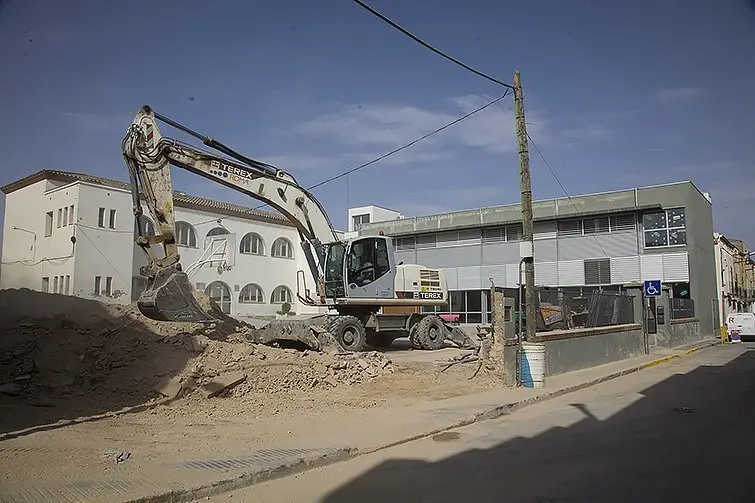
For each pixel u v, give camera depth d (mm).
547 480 6859
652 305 28609
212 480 6312
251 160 17719
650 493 6328
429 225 46156
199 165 16328
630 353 23328
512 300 15086
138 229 14469
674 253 37156
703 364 21766
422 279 22484
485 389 13562
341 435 8875
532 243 14836
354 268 20156
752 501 6047
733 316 36250
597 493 6340
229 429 9125
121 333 12547
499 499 6160
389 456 8023
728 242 52156
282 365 12789
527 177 14852
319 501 6082
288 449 7863
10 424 8641
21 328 12891
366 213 64438
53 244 36406
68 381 10836
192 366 11719
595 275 39438
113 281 35938
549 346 16953
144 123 14906
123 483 6105
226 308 43031
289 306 46969
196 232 41594
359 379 13484
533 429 9898
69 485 5980
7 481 6047
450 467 7469
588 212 39281
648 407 12125
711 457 7918
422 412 10797
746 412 11461
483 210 43688
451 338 23297
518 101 14953
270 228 46719
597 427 10086
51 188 38000
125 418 9438
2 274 39781
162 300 13492
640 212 38375
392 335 22469
